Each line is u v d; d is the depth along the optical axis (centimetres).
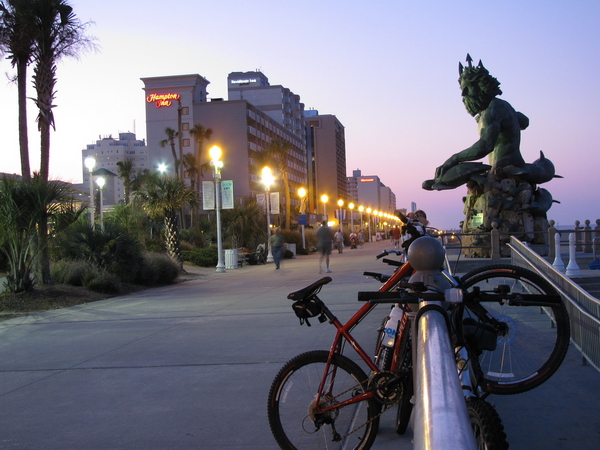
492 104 1750
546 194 1770
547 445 366
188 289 1777
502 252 1670
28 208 1370
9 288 1397
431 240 290
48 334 961
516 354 405
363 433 348
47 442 426
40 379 636
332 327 857
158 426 450
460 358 285
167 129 7712
